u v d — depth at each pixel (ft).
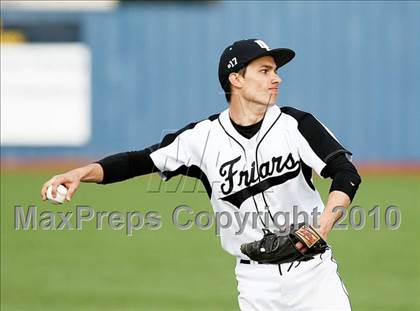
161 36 191.62
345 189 40.04
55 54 187.73
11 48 186.29
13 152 188.75
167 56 192.03
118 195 145.59
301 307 44.01
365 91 188.75
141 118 192.13
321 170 42.14
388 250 102.27
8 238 113.19
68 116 189.26
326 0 188.55
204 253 102.68
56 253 103.14
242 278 45.21
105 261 98.07
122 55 191.42
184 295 79.41
